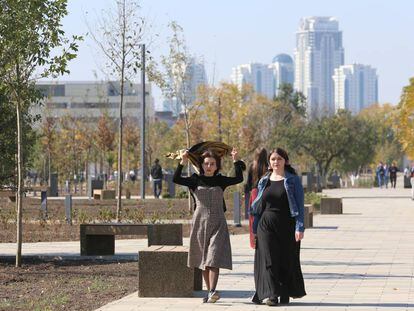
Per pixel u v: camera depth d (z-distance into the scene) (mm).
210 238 14805
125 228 21781
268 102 88625
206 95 75688
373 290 16312
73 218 33562
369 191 71625
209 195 14852
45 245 25406
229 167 54594
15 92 19094
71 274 18703
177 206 42281
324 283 17312
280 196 14562
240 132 76125
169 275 15508
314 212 42688
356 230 31391
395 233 30000
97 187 59344
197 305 14625
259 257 14641
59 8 18922
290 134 89062
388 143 129500
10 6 18703
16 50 18688
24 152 21156
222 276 18484
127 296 15648
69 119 80312
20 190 19656
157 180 53094
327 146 91875
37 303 14836
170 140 83000
